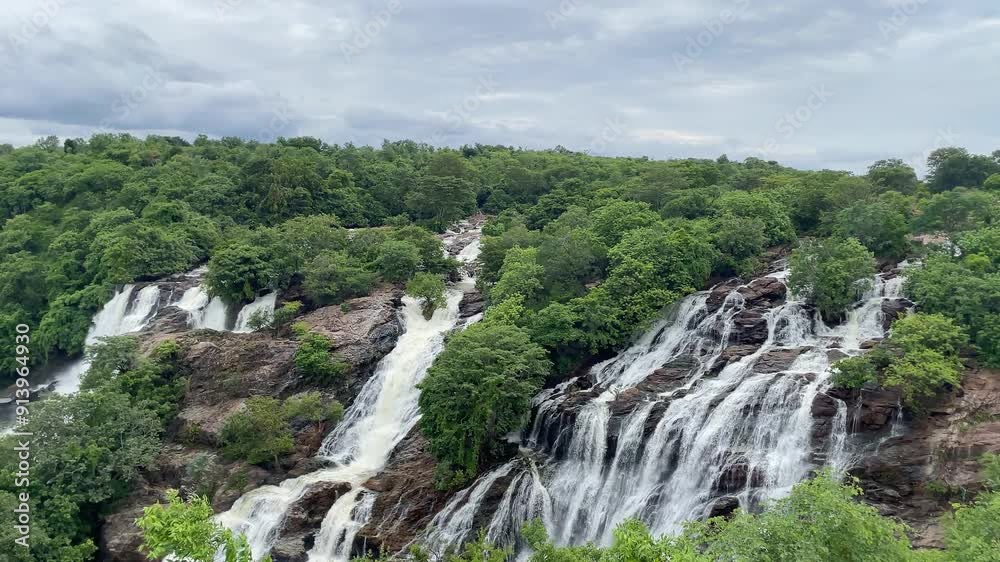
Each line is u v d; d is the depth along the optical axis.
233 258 74.31
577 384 51.91
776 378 43.22
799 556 19.95
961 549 24.03
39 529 42.22
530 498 43.34
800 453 39.00
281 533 45.59
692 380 47.25
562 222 77.88
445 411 46.47
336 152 143.00
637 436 43.31
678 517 39.31
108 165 117.00
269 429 52.00
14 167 128.12
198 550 22.67
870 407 39.06
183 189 104.75
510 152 168.88
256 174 108.75
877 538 21.36
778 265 61.81
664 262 57.88
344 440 55.56
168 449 53.62
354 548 44.19
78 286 85.06
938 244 55.53
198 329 69.06
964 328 42.50
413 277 76.00
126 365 60.47
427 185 108.81
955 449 36.28
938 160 80.12
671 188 83.19
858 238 58.06
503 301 57.72
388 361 61.72
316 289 70.88
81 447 47.59
